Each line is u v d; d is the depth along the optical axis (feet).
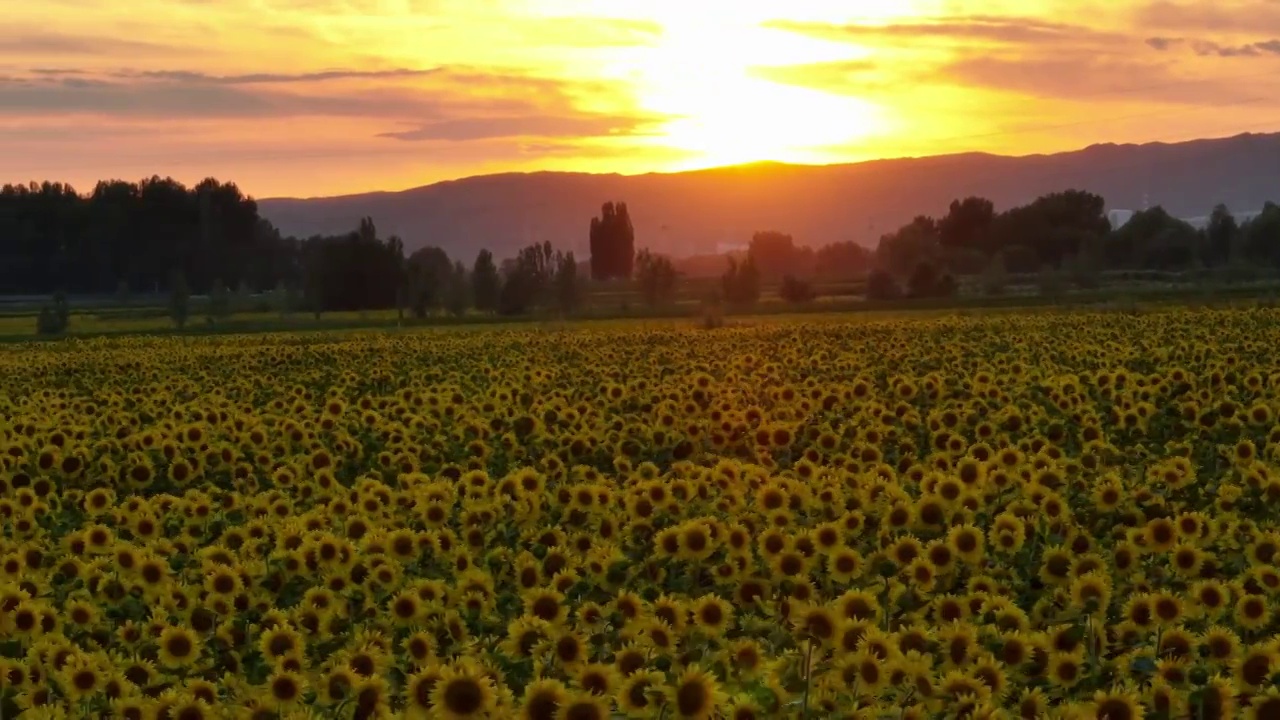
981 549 35.32
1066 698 27.86
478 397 85.15
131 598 36.14
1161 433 62.90
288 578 36.76
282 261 632.38
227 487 60.39
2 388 123.54
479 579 34.86
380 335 228.43
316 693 27.89
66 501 52.70
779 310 315.17
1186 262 460.55
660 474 57.41
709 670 26.76
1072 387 74.69
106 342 223.10
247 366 141.18
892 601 32.99
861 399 74.33
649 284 359.05
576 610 31.65
